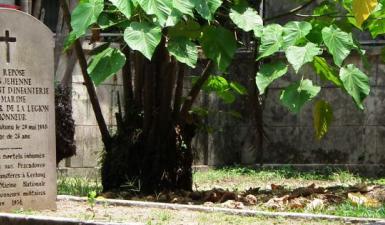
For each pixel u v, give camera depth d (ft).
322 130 31.01
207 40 26.71
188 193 29.68
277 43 25.89
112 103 45.85
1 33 22.50
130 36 23.93
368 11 19.48
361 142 49.62
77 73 44.57
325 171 49.34
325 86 49.57
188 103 31.63
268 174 46.65
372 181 43.55
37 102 23.20
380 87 49.24
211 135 50.08
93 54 29.22
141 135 31.19
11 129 22.68
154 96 30.99
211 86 33.94
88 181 37.73
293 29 26.09
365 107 49.47
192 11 24.82
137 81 31.99
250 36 31.45
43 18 45.60
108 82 45.60
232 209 23.20
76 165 44.73
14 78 22.72
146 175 30.83
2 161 22.53
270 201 27.12
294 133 50.52
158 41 24.00
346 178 45.55
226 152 50.83
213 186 40.24
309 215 21.80
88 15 24.90
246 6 27.22
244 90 33.88
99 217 21.50
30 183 23.02
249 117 50.31
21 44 22.85
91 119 45.39
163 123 30.99
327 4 30.60
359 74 25.91
